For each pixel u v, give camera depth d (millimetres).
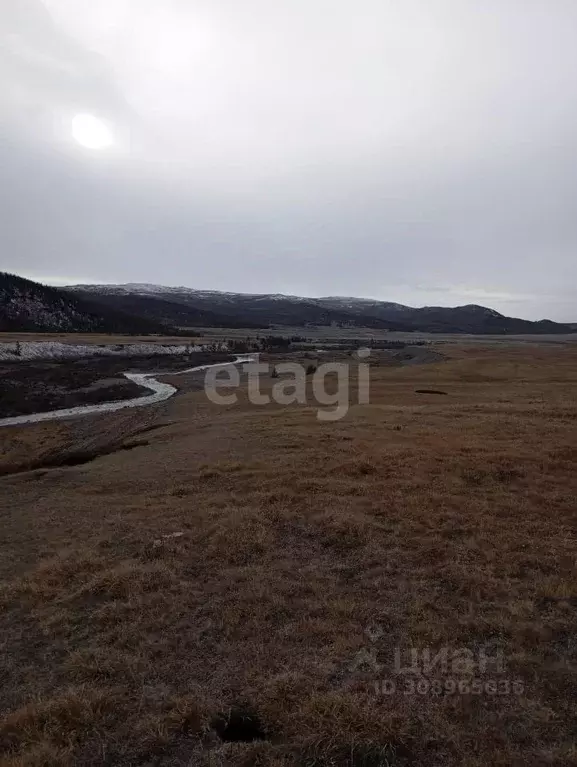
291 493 12992
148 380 61531
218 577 8820
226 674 6156
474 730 5078
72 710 5590
